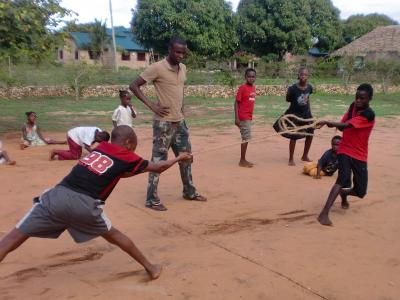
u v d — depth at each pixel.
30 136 10.77
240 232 5.37
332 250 4.90
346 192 6.04
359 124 5.53
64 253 4.68
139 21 37.44
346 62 30.95
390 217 6.06
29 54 10.95
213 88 26.52
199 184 7.47
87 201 3.69
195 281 4.12
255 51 43.34
